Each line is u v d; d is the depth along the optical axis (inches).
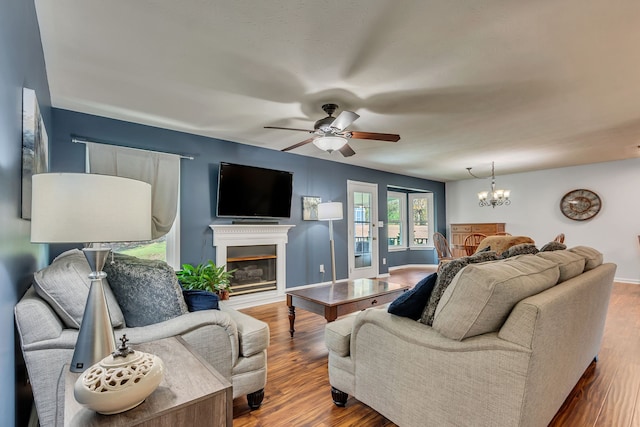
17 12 50.9
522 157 209.6
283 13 68.1
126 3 64.9
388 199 313.0
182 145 152.7
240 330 75.1
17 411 53.4
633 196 219.0
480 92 106.7
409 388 60.9
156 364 39.0
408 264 319.0
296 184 200.4
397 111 123.6
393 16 68.8
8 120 45.8
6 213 45.4
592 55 84.3
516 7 65.6
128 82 100.4
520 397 47.2
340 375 75.8
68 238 43.3
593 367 94.9
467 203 306.8
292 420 71.7
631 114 127.6
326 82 99.4
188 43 79.4
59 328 53.4
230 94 108.7
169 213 144.9
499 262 61.4
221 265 162.2
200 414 38.4
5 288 45.3
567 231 245.4
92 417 34.9
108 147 130.2
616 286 208.8
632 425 68.1
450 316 55.0
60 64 89.5
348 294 123.9
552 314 52.1
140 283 61.9
